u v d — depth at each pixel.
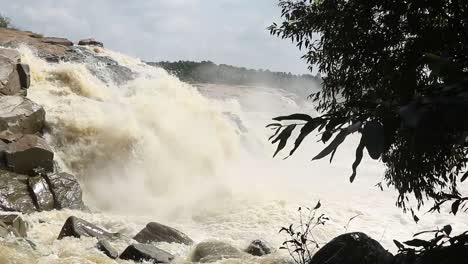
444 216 12.94
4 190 11.01
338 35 5.32
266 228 11.59
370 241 5.95
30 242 7.50
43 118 13.82
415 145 1.12
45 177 11.89
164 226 9.52
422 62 1.33
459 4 2.62
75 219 8.92
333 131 1.35
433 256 1.60
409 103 1.16
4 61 14.81
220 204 13.48
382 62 4.88
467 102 1.08
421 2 2.71
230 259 7.80
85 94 17.45
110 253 7.78
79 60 21.45
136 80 20.09
